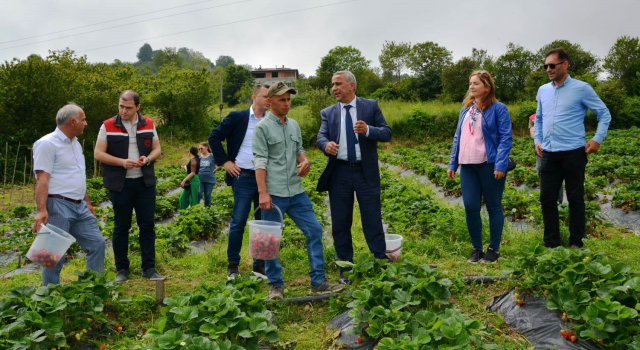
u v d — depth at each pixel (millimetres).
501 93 48812
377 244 5055
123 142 5406
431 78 51719
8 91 23125
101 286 4285
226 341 3387
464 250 6410
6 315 3832
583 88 5570
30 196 17469
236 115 5457
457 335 3238
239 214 5371
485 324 4062
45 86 23656
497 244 5746
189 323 3670
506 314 4191
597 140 5480
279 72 88938
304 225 5016
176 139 31719
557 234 5871
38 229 4504
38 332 3531
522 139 27203
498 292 4730
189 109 32906
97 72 30734
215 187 16156
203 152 10445
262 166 4770
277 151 4891
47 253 4367
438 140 30641
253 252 4746
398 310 3768
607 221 7691
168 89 32719
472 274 5273
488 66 48969
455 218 7406
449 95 45438
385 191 11617
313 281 4969
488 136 5566
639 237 6711
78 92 24891
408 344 3225
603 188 10688
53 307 3807
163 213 11070
